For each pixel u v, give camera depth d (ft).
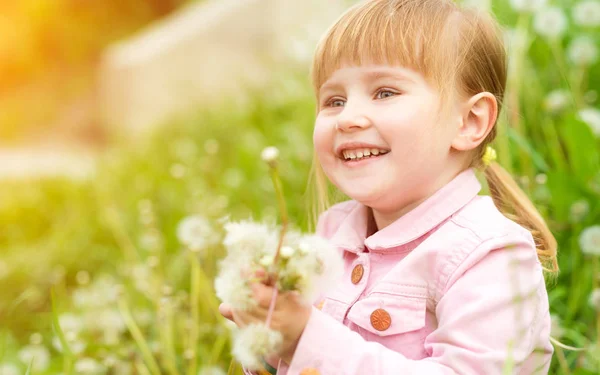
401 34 3.95
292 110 9.56
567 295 5.05
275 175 3.34
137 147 12.66
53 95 24.76
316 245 3.45
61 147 21.27
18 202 11.18
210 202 7.23
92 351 5.19
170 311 5.22
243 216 6.95
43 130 24.30
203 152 9.97
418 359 3.84
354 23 4.01
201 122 11.50
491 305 3.72
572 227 5.16
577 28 6.73
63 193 11.31
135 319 5.50
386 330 3.87
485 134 4.05
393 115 3.90
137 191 9.45
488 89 4.13
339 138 3.97
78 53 25.02
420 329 3.85
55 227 9.82
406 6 4.03
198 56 14.24
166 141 11.90
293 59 11.02
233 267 3.48
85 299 5.48
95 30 25.08
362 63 3.96
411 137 3.90
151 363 4.92
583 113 5.50
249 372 3.98
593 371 4.33
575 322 4.87
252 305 3.46
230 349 5.06
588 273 4.92
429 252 3.88
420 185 3.97
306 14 12.21
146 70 15.30
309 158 7.43
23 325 6.91
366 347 3.64
